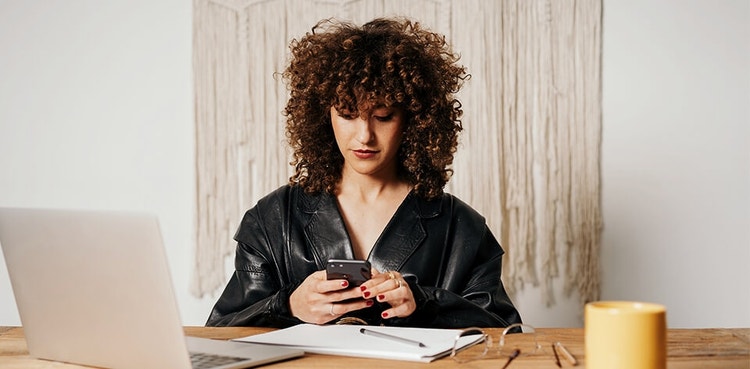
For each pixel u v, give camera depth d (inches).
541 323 91.9
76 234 35.4
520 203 91.7
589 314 30.0
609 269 92.2
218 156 93.1
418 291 51.2
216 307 60.6
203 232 93.0
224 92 93.0
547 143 91.9
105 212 33.9
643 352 29.0
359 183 60.1
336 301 48.4
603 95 92.3
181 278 93.7
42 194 94.6
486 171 91.7
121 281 34.2
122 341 35.5
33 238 37.4
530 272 91.9
